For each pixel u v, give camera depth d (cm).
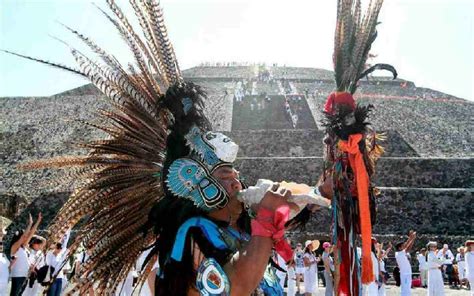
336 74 315
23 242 979
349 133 296
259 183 227
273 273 251
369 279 283
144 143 250
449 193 3209
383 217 3175
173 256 215
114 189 246
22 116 5472
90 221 244
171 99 243
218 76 8344
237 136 4419
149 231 245
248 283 209
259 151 4334
